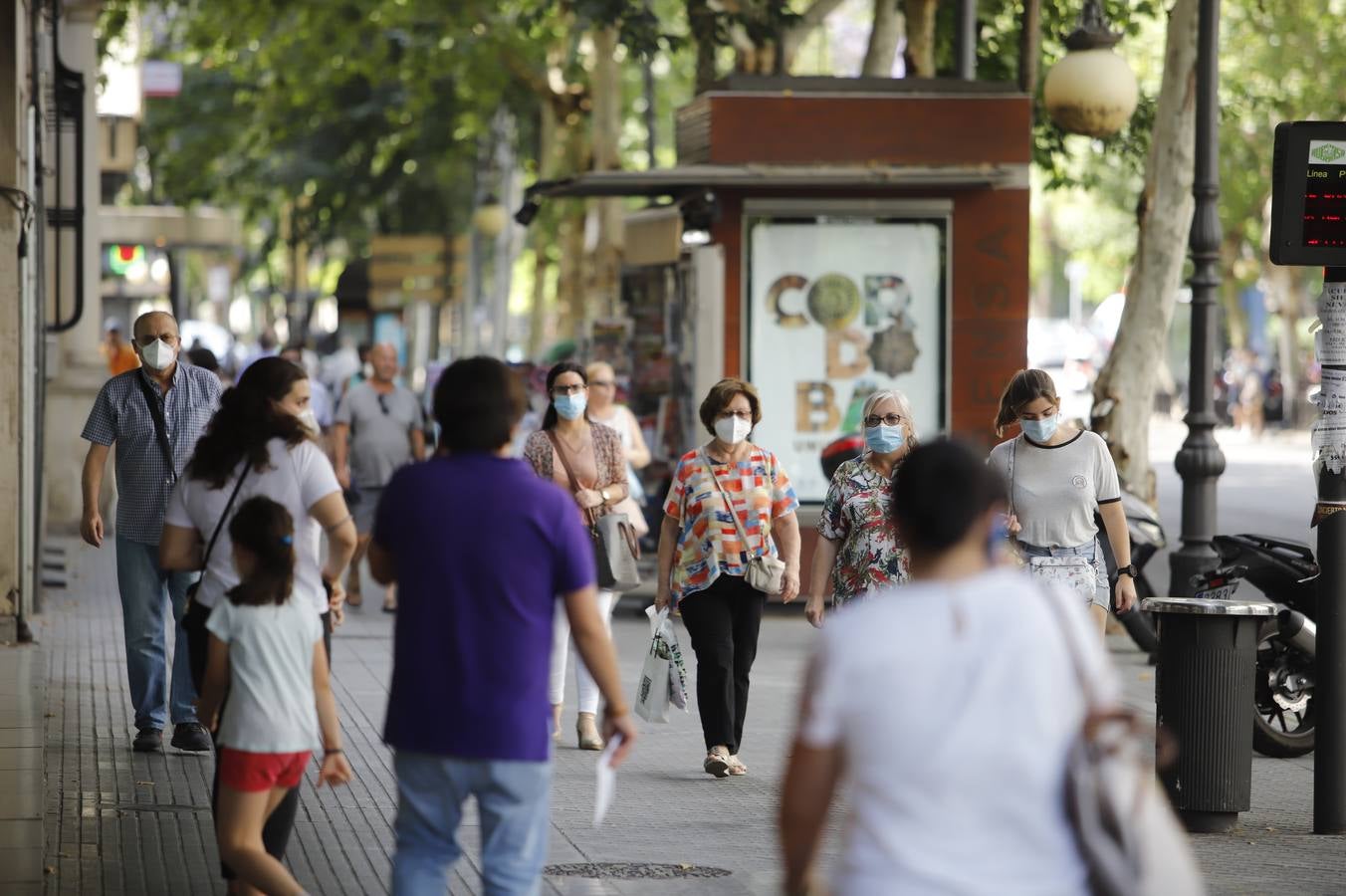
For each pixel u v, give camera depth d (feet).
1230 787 93.40
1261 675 116.37
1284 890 81.61
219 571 79.56
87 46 241.76
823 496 189.88
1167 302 180.34
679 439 200.03
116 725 115.75
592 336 226.38
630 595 203.82
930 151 191.21
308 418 90.79
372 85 367.45
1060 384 503.61
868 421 97.04
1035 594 41.39
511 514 57.00
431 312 460.96
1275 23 352.90
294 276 520.42
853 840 40.50
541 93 358.64
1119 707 40.93
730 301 188.55
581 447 114.01
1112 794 39.93
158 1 336.49
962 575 42.24
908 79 191.11
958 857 39.81
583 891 79.92
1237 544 126.52
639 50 235.61
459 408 57.77
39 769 93.66
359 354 331.77
